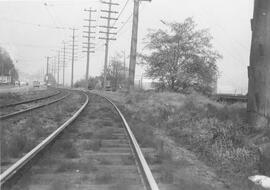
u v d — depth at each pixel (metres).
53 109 24.34
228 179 8.62
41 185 7.43
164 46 44.59
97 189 7.21
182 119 17.66
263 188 7.73
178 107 23.44
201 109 20.30
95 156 10.22
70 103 31.77
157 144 11.98
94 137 13.34
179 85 44.47
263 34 12.12
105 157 10.09
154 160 9.84
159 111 22.80
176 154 11.25
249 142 10.91
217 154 10.50
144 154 10.47
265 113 12.09
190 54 43.56
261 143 10.51
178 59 44.28
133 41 43.16
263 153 8.88
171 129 16.25
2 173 7.25
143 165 8.35
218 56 44.53
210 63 44.09
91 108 26.52
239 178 8.51
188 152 11.84
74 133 14.23
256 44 12.27
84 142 12.11
